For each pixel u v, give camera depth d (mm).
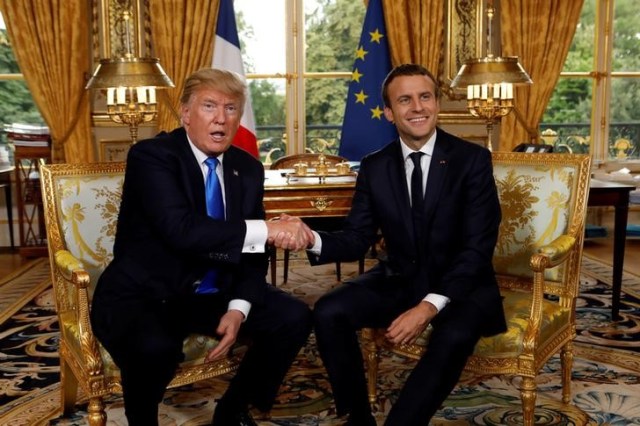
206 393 2920
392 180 2514
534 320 2320
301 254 5805
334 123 6605
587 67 6645
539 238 2713
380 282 2520
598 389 2914
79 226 2607
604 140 6711
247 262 2359
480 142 6336
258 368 2326
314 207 3637
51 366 3287
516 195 2773
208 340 2287
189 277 2289
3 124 6285
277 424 2627
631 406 2740
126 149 6074
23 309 4293
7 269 5445
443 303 2363
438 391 2186
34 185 5855
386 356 3352
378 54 6059
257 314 2311
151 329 2143
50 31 5727
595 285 4680
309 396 2887
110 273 2326
